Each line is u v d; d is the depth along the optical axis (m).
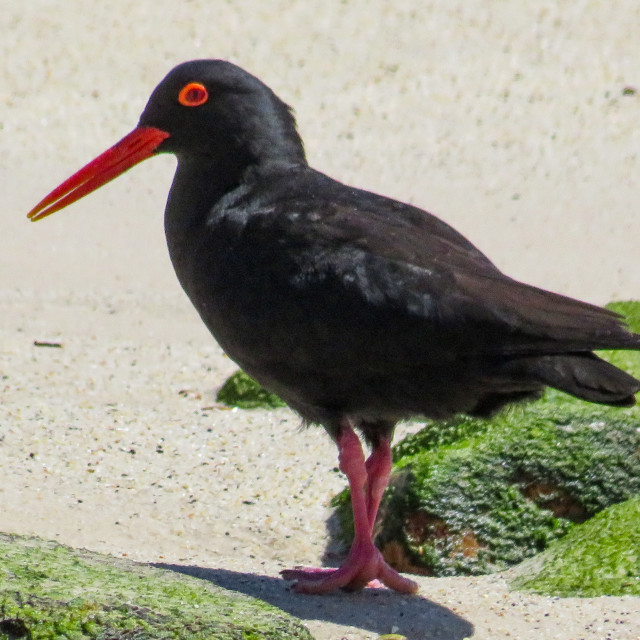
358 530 9.91
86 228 20.97
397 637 8.95
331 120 25.69
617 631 9.08
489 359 9.20
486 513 10.97
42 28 30.09
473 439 11.43
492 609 9.59
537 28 30.31
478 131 25.28
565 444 11.29
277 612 8.46
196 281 10.22
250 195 10.13
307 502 11.80
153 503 11.51
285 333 9.63
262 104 10.46
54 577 8.41
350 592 9.88
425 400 9.61
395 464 11.73
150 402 14.10
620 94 26.88
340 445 9.95
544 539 10.95
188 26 30.45
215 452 12.70
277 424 13.46
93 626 7.89
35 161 23.61
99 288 18.39
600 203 21.91
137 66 28.31
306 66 28.41
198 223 10.29
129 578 8.67
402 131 25.27
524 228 20.86
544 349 9.09
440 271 9.35
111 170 11.11
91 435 12.80
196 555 10.70
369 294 9.35
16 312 17.17
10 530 10.51
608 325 9.16
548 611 9.52
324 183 10.19
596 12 31.12
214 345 16.31
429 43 29.59
